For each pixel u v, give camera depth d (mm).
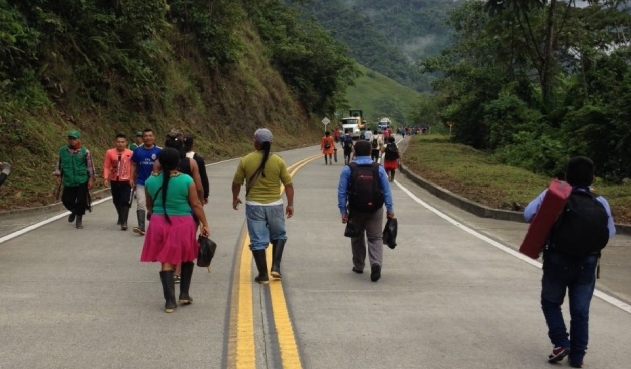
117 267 8555
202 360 5168
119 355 5258
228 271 8414
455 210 15367
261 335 5836
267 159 7719
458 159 30312
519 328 6211
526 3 31250
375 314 6590
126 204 11602
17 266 8539
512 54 39812
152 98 29750
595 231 5016
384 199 8102
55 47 22766
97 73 24891
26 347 5426
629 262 9656
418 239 11258
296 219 13305
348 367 5074
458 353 5465
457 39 60188
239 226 12180
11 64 19875
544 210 5094
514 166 27000
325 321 6309
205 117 38250
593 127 22484
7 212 12695
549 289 5258
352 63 71250
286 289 7531
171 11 38000
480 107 42344
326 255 9641
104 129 24531
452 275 8477
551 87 35094
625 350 5613
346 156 30000
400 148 44656
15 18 20219
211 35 41469
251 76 51719
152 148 11070
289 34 69625
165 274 6562
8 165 8461
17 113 18594
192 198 6645
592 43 35844
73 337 5707
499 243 10906
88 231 11359
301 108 67562
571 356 5199
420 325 6242
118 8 26859
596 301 7320
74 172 11477
